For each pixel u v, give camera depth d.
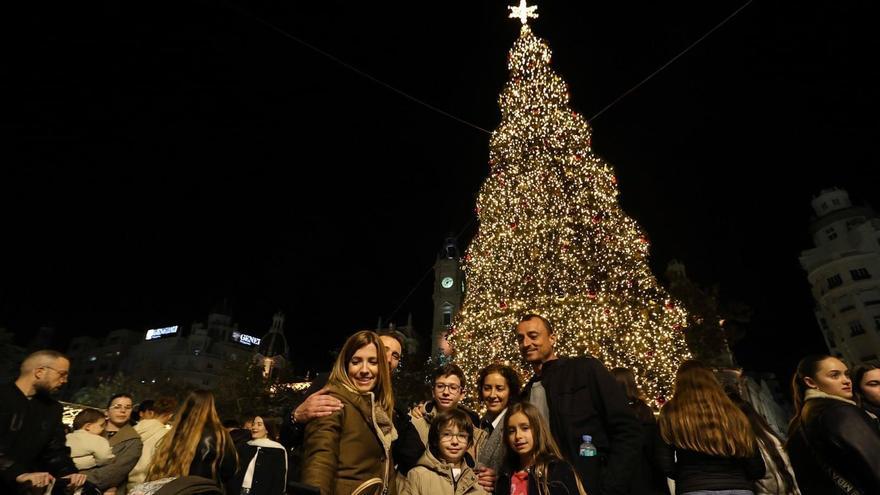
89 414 5.88
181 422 3.96
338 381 3.21
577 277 17.00
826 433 3.43
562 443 3.90
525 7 20.11
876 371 4.89
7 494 4.14
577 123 18.45
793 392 4.41
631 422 3.67
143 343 94.75
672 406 3.84
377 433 3.05
